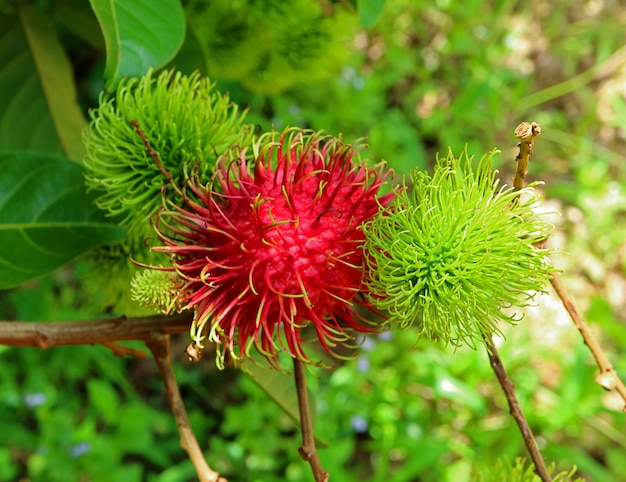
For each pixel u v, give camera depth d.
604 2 0.98
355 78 0.82
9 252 0.24
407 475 0.60
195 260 0.19
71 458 0.64
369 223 0.18
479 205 0.18
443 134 0.86
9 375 0.69
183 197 0.19
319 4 0.31
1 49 0.34
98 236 0.24
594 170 0.81
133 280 0.19
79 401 0.72
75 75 0.52
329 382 0.69
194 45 0.29
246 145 0.22
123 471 0.64
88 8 0.34
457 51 0.90
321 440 0.27
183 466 0.66
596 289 0.80
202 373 0.75
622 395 0.20
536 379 0.69
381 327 0.19
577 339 0.76
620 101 0.83
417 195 0.19
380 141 0.79
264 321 0.18
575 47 0.93
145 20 0.22
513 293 0.18
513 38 0.92
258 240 0.18
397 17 0.90
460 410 0.71
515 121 0.89
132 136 0.22
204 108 0.22
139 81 0.22
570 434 0.69
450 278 0.18
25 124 0.34
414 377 0.66
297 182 0.19
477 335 0.19
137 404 0.68
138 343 0.40
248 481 0.68
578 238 0.81
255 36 0.32
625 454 0.67
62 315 0.67
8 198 0.24
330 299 0.19
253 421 0.69
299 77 0.33
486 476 0.22
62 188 0.25
